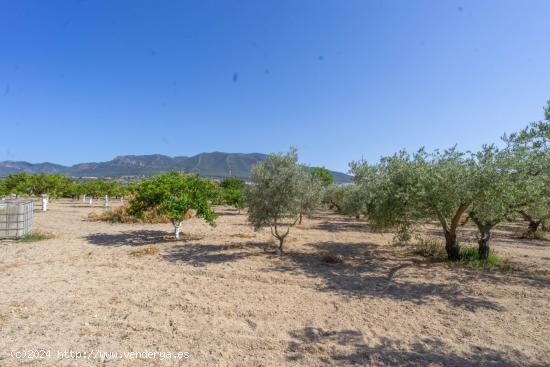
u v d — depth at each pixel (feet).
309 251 38.37
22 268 28.76
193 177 48.60
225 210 104.22
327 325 17.83
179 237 46.83
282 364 13.78
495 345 15.84
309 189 34.53
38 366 13.23
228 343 15.57
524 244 46.83
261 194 34.19
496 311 20.27
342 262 32.91
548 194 29.99
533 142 33.78
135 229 55.11
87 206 109.09
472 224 64.08
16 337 15.78
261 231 54.54
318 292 23.49
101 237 46.42
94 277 26.27
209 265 30.60
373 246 42.60
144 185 46.21
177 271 28.50
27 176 114.93
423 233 55.16
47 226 56.80
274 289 23.97
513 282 26.55
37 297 21.34
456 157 31.73
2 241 42.09
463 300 22.20
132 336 16.12
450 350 15.25
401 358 14.44
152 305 20.31
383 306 20.88
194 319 18.29
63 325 17.24
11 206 43.93
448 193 30.42
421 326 17.90
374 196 35.14
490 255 34.65
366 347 15.39
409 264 32.45
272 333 16.71
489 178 28.35
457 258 34.19
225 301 21.25
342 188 80.79
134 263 31.07
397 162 33.42
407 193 30.94
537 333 17.21
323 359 14.26
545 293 23.77
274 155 35.04
